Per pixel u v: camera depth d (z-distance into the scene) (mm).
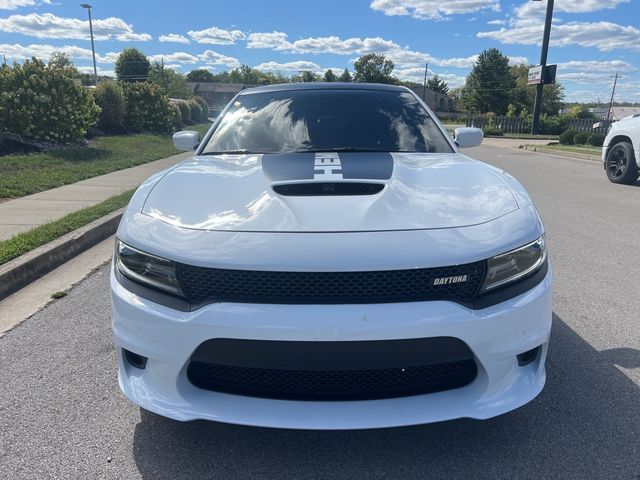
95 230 5672
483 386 2012
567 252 5266
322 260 1858
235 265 1884
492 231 2053
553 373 2830
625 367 2893
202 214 2137
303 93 3648
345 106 3480
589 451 2197
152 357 2012
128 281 2100
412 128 3332
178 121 24734
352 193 2279
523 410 2490
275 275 1877
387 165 2676
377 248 1899
